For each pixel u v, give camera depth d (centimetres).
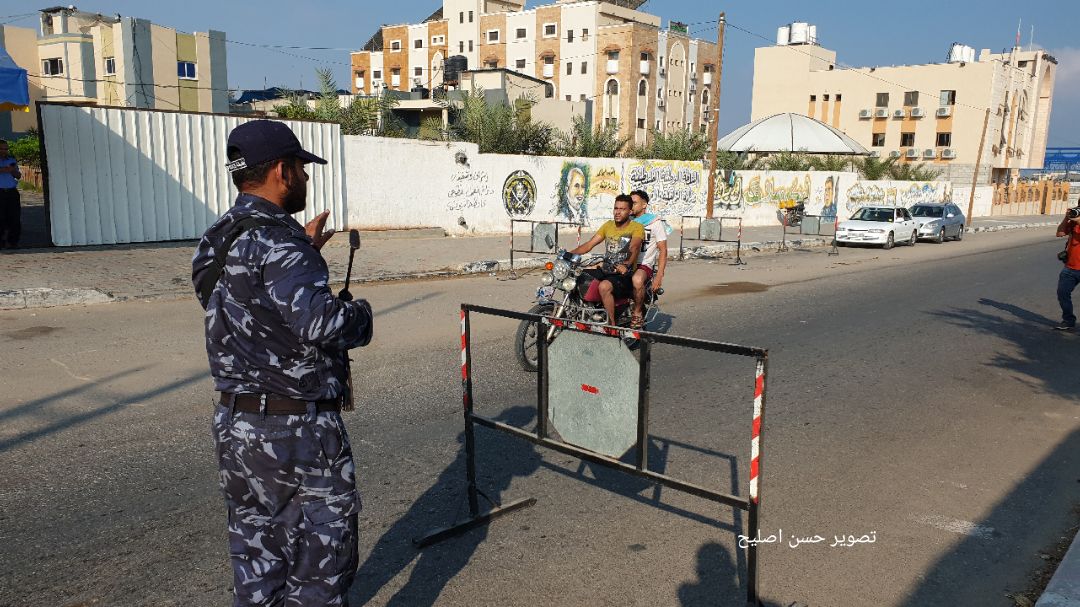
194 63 4812
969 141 6306
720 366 743
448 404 590
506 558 356
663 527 394
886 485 461
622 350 335
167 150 1357
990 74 6153
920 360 797
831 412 604
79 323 823
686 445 521
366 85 9388
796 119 4459
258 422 210
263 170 215
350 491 224
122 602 307
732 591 332
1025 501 442
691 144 3023
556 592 327
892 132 6681
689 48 7656
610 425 345
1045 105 7831
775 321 998
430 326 888
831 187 3497
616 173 2341
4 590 313
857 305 1153
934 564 364
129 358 691
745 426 564
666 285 1320
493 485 440
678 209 2644
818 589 338
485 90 4028
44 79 4906
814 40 7231
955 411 619
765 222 3158
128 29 4491
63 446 477
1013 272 1703
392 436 514
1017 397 667
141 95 4591
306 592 218
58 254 1216
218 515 388
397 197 1767
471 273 1343
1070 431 574
